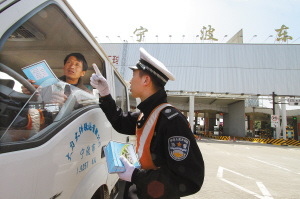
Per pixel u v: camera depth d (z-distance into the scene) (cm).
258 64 2281
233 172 563
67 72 143
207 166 634
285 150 1270
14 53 97
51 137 91
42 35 111
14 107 78
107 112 136
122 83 298
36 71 96
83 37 128
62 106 107
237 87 2236
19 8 78
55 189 91
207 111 3731
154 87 114
